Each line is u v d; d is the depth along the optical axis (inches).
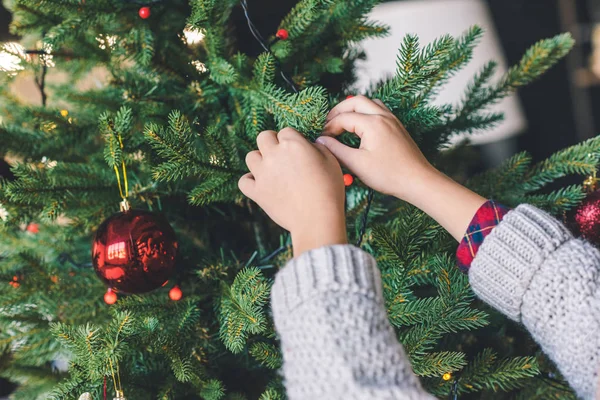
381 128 24.8
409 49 25.7
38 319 31.9
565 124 63.9
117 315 27.4
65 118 30.5
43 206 29.3
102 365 26.8
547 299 22.0
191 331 29.7
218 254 32.6
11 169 28.5
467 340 31.6
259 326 26.7
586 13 63.0
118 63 31.0
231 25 33.0
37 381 32.0
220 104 30.7
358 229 30.1
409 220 27.5
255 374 31.5
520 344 31.9
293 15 28.8
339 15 29.9
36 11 29.9
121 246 25.8
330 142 25.2
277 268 30.5
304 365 20.0
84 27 28.9
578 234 28.2
